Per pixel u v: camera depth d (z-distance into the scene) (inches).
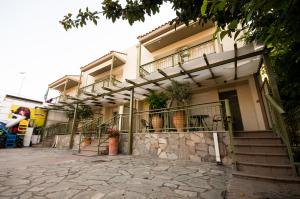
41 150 352.8
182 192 97.3
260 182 107.8
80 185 112.3
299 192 86.6
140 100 382.6
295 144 141.3
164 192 97.7
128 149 259.0
